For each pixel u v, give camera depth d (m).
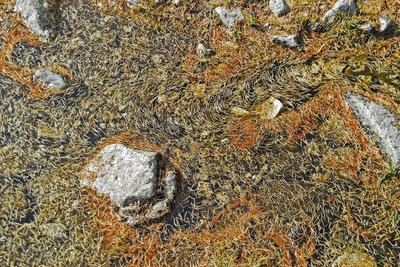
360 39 1.72
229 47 1.75
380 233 1.46
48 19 1.82
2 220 1.53
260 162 1.57
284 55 1.72
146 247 1.47
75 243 1.49
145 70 1.74
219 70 1.71
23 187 1.57
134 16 1.83
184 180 1.56
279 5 1.76
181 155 1.59
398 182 1.51
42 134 1.65
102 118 1.67
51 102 1.70
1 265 1.47
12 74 1.75
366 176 1.53
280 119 1.62
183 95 1.68
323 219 1.49
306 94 1.65
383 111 1.58
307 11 1.75
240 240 1.47
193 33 1.78
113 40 1.80
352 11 1.73
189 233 1.49
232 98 1.67
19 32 1.81
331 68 1.68
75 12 1.85
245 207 1.51
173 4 1.82
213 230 1.49
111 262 1.46
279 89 1.67
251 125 1.62
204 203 1.52
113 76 1.73
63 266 1.47
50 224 1.52
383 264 1.43
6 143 1.64
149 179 1.51
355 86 1.64
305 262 1.44
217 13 1.79
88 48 1.79
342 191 1.52
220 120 1.64
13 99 1.71
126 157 1.55
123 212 1.50
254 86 1.68
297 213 1.50
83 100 1.70
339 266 1.43
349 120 1.60
